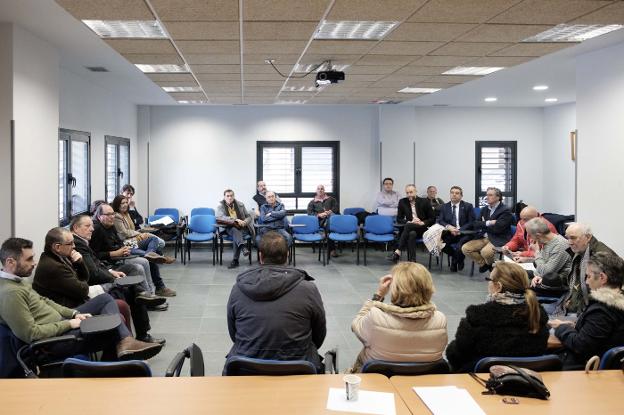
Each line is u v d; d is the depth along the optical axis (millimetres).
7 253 2947
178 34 4277
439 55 5191
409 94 8203
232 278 6832
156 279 5820
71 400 1912
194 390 2014
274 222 8055
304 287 2527
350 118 10102
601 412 1827
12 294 2881
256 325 2438
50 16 4117
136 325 4277
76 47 5168
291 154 10055
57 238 3559
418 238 8102
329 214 8719
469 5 3570
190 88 7508
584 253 3670
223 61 5426
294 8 3598
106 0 3408
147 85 7480
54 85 5129
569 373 2213
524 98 8992
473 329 2393
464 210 7707
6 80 4301
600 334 2521
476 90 8031
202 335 4488
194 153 9867
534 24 4059
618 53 5082
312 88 7488
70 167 6516
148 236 6059
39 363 2932
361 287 6355
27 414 1793
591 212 5535
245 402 1903
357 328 2625
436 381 2123
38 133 4789
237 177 9969
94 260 4352
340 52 5020
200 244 9766
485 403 1903
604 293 2576
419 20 3926
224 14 3719
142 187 9789
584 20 3992
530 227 4398
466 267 7848
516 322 2334
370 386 2072
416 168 10258
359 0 3436
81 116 6906
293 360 2336
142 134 9719
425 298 2402
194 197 9898
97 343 3127
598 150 5398
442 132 10312
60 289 3543
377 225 8023
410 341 2354
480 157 10383
